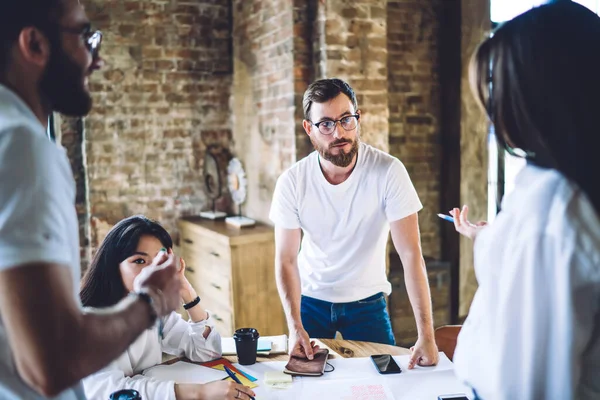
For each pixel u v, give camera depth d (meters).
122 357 1.43
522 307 0.74
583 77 0.72
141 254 1.45
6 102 0.67
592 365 0.73
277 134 3.39
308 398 1.30
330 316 2.03
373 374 1.43
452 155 3.52
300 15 3.12
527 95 0.74
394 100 3.52
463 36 3.40
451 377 1.41
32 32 0.69
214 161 3.95
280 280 1.90
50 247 0.61
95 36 0.81
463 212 1.33
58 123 3.69
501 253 0.78
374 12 3.10
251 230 3.39
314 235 1.98
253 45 3.68
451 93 3.49
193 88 3.99
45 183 0.63
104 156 3.79
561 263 0.70
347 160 1.82
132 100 3.83
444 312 3.59
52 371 0.60
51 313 0.60
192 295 1.65
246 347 1.51
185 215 4.05
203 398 1.28
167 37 3.87
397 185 1.84
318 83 1.83
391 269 3.40
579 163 0.72
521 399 0.74
